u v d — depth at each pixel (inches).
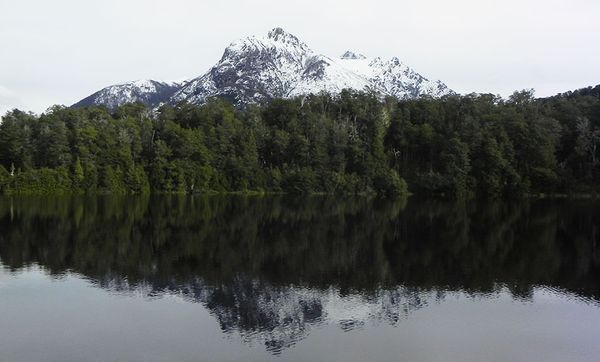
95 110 5910.4
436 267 1736.0
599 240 2331.4
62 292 1363.2
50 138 4756.4
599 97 7027.6
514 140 5231.3
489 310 1270.9
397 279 1565.0
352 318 1202.0
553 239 2349.9
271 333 1098.1
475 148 5177.2
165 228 2518.5
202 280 1519.4
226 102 6889.8
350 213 3378.4
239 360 956.0
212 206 3772.1
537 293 1428.4
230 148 5487.2
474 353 1013.8
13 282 1455.5
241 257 1851.6
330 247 2073.1
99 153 4960.6
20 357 946.7
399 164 5772.6
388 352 1008.9
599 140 5201.8
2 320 1139.3
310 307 1277.1
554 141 5241.1
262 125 5915.4
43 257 1781.5
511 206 4069.9
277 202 4266.7
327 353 995.9
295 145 5506.9
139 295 1353.3
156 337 1058.1
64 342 1020.5
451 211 3592.5
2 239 2098.9
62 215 2930.6
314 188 5280.5
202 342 1035.9
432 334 1104.2
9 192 4421.8
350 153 5472.4
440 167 5413.4
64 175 4675.2
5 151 4766.2
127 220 2787.9
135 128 5334.6
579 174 5260.8
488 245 2169.0
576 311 1269.7
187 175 5162.4
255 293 1392.7
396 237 2348.7
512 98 6348.4
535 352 1023.6
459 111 5880.9
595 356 1009.5
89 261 1734.7
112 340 1035.9
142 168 5103.3
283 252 1953.7
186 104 6565.0
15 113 5359.3
